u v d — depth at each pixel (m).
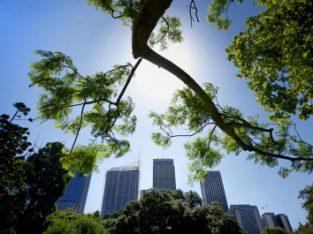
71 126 6.68
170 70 4.22
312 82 6.43
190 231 36.00
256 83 6.82
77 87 6.34
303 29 5.73
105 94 6.59
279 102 5.98
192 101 7.39
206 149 8.14
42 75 5.81
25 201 40.31
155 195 40.97
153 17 3.09
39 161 44.28
